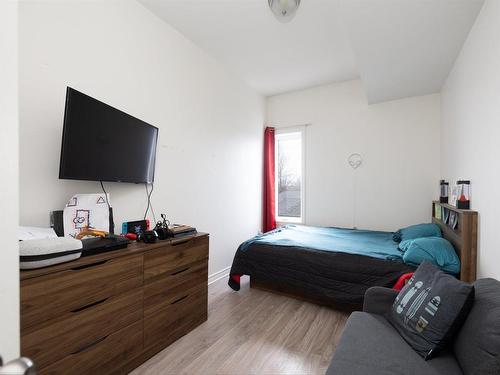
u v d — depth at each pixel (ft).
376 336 4.10
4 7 2.48
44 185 5.25
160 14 7.68
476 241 5.83
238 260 9.22
